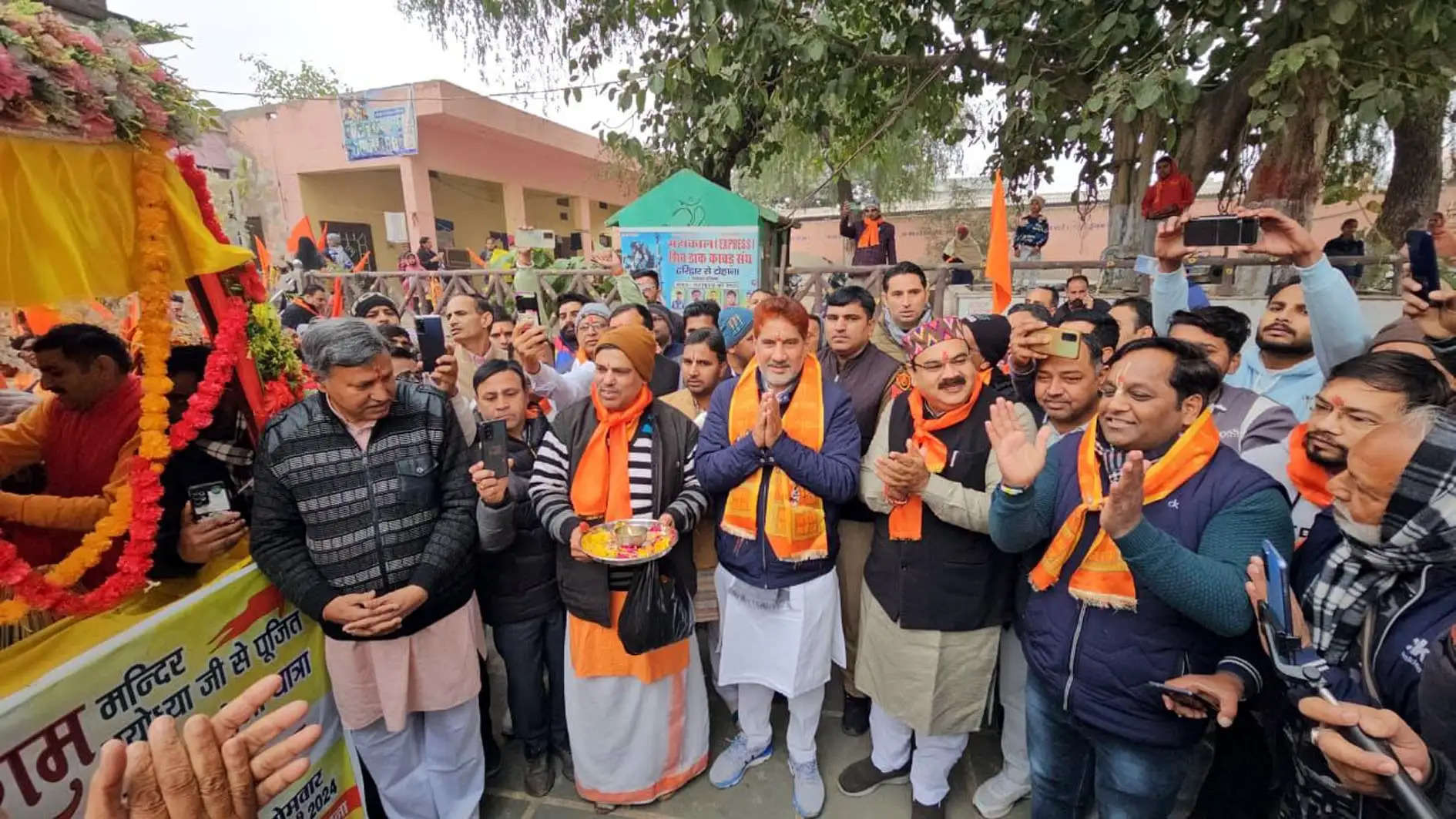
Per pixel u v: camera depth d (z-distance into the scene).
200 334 2.76
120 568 1.69
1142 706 1.63
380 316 4.41
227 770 1.03
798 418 2.28
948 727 2.17
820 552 2.28
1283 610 1.27
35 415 2.31
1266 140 6.47
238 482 2.19
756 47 6.24
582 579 2.26
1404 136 9.27
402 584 2.09
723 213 7.14
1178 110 5.32
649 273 6.70
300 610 2.03
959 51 7.05
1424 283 1.89
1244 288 6.84
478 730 2.38
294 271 7.89
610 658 2.31
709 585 2.77
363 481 2.03
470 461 2.29
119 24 1.68
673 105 7.69
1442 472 1.12
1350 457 1.24
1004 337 2.58
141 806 0.97
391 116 13.83
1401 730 1.11
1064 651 1.74
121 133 1.63
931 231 20.97
